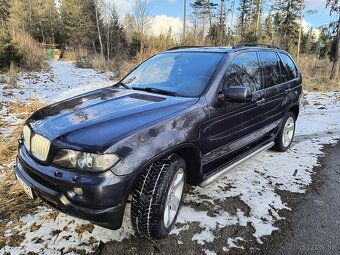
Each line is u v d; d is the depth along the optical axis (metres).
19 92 10.44
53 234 2.93
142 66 4.39
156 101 3.21
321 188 4.22
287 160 5.12
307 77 19.12
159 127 2.72
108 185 2.36
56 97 9.77
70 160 2.45
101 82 14.02
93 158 2.37
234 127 3.73
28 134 2.88
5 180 3.92
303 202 3.81
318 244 3.04
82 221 3.12
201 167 3.26
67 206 2.44
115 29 32.38
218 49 4.07
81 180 2.38
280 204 3.71
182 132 2.90
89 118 2.81
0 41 16.52
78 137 2.51
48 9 46.12
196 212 3.39
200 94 3.35
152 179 2.65
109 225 2.46
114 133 2.53
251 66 4.22
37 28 44.25
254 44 4.60
